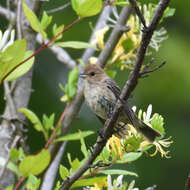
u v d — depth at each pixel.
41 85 16.59
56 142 10.02
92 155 7.68
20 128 10.57
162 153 8.17
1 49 7.65
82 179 8.06
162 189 15.64
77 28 16.89
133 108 8.45
